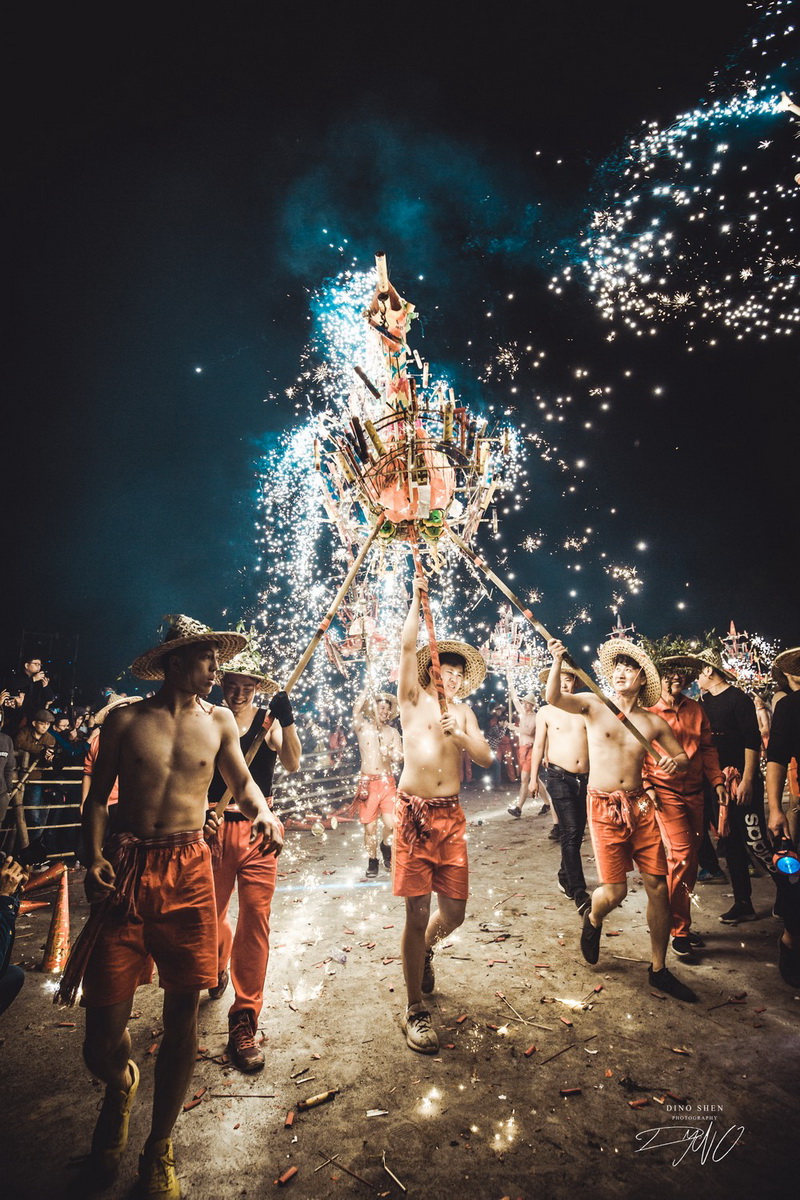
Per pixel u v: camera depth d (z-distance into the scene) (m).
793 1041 3.16
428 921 3.52
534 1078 2.96
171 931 2.45
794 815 4.12
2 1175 2.45
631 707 4.25
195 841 2.58
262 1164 2.49
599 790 4.05
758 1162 2.39
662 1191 2.28
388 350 3.56
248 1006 3.21
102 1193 2.35
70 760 8.38
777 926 4.73
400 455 3.43
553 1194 2.29
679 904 4.27
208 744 2.70
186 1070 2.39
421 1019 3.31
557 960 4.26
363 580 5.55
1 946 2.62
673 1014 3.48
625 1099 2.78
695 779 4.61
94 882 2.36
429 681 3.97
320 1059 3.19
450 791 3.61
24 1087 3.03
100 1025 2.34
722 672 5.67
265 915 3.37
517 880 6.30
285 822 9.72
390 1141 2.58
